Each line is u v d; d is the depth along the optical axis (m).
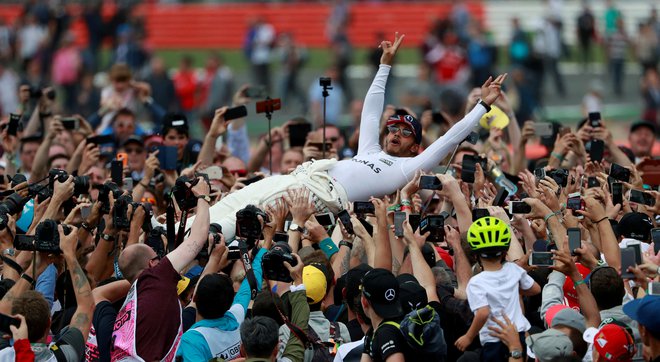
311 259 33.12
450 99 103.62
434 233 33.53
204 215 30.88
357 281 31.05
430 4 160.25
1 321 28.25
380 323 29.06
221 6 163.50
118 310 32.44
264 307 30.19
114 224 33.00
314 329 31.64
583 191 39.88
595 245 34.81
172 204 32.47
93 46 134.88
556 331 28.84
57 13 133.00
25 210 38.31
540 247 33.62
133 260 31.52
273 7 163.12
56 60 117.44
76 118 50.50
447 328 31.53
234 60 152.75
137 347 29.23
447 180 34.97
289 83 121.38
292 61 121.75
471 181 38.91
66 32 133.00
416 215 35.06
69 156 52.16
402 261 34.88
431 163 39.03
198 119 108.69
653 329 27.97
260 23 130.12
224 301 29.92
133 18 133.75
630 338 28.33
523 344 29.56
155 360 29.16
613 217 36.56
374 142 40.69
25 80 114.56
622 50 128.50
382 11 159.50
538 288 30.45
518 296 29.86
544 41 127.69
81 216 35.78
